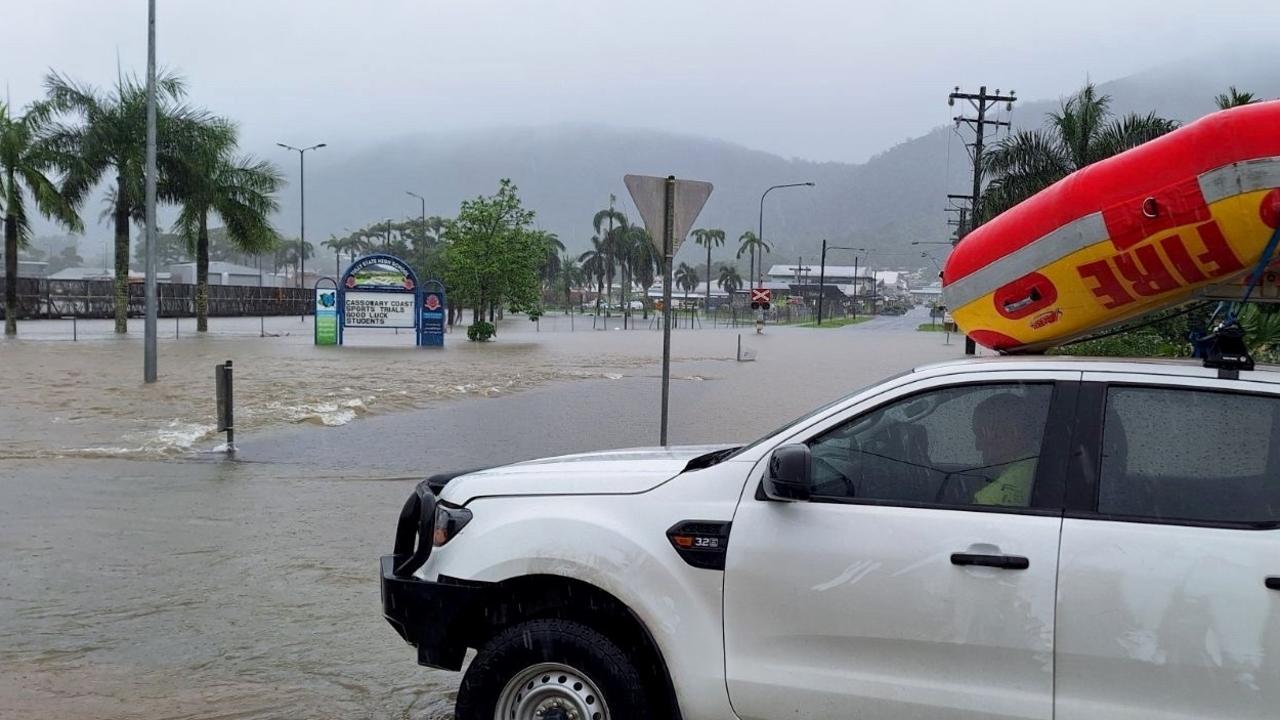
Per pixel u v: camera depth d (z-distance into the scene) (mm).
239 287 68188
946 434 3775
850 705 3598
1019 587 3447
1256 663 3252
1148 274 3887
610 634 4020
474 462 12180
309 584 7090
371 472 11430
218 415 12617
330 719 4914
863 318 124312
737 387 21859
